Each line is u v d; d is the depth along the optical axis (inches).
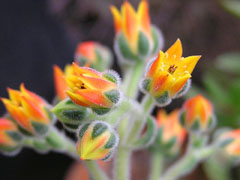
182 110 5.3
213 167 7.2
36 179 7.2
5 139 5.0
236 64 8.4
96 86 4.2
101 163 7.7
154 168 5.7
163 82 4.3
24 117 4.7
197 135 5.4
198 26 10.9
